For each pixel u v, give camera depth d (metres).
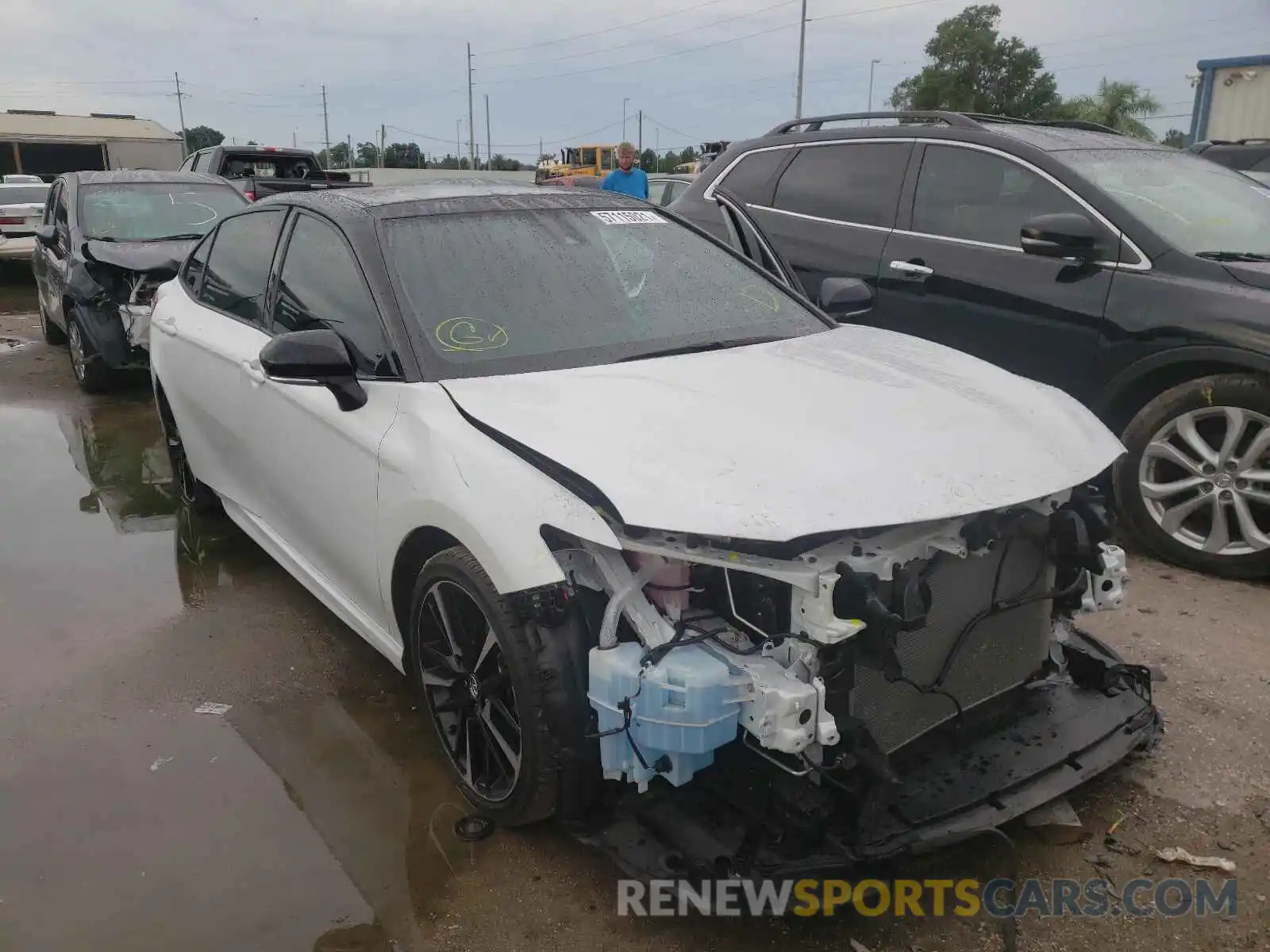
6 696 3.61
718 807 2.46
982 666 2.71
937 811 2.43
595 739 2.46
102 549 4.98
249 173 14.87
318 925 2.54
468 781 2.88
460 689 2.88
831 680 2.29
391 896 2.63
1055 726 2.81
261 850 2.81
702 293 3.60
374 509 3.01
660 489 2.33
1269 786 2.99
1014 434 2.73
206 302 4.62
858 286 4.01
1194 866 2.68
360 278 3.27
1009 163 5.07
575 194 3.98
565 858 2.75
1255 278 4.28
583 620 2.49
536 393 2.80
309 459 3.41
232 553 4.92
